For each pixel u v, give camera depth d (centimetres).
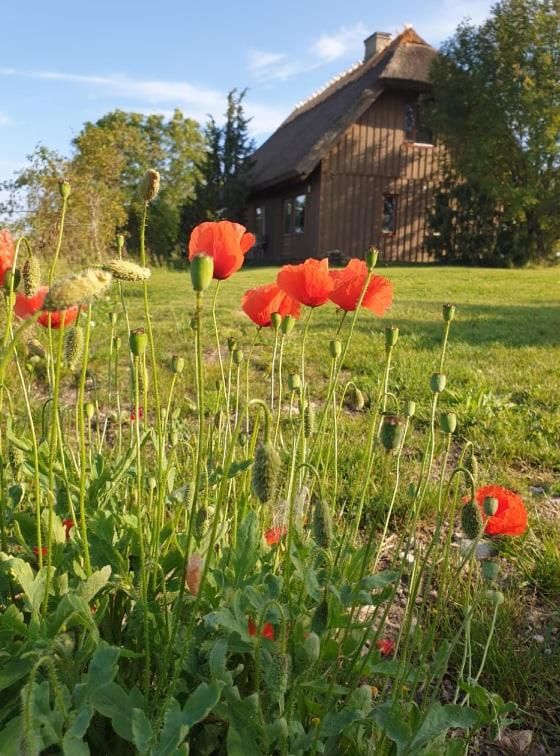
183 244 2734
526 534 307
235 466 164
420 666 152
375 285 174
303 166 2225
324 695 149
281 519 174
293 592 171
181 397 439
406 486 328
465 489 242
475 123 2162
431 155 2389
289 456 207
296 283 177
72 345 151
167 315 863
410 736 131
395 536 299
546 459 413
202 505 171
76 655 132
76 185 1148
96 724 139
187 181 3931
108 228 1240
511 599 257
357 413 469
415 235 2408
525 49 2097
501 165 2156
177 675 122
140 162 2648
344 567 172
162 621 149
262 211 2914
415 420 468
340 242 2355
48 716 111
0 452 158
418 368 576
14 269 134
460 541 287
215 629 150
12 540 170
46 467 172
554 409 506
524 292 1318
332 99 2631
